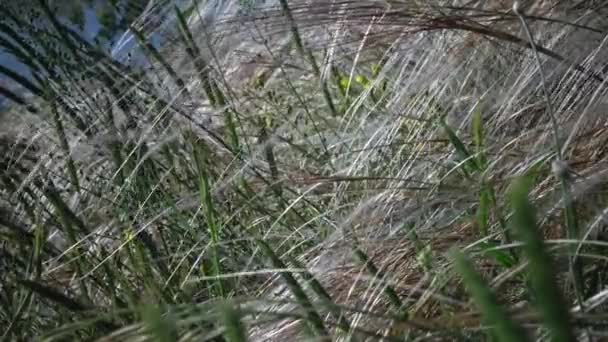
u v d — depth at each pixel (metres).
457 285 1.33
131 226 1.74
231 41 2.36
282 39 2.41
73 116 2.01
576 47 1.86
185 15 2.57
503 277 1.23
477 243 1.34
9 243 1.83
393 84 2.22
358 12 1.95
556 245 1.31
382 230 1.64
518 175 1.55
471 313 1.03
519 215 0.57
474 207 1.59
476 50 2.01
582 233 1.40
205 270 1.66
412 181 1.67
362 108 2.33
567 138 1.63
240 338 0.79
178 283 1.67
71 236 1.66
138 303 1.43
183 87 2.04
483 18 1.97
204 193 1.54
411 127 1.97
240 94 2.43
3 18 1.95
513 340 0.58
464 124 1.82
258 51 2.42
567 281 1.27
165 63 2.06
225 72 2.39
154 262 1.68
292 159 2.23
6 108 2.26
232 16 2.30
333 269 1.50
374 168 1.94
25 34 1.97
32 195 1.84
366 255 1.51
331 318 1.35
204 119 2.13
